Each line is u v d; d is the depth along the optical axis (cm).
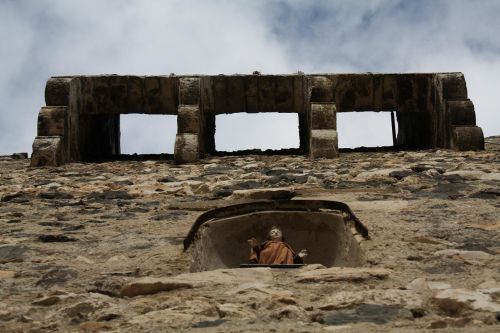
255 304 554
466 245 746
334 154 1565
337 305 545
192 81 1669
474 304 530
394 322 509
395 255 712
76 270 703
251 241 862
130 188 1248
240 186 1220
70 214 1031
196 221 845
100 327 516
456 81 1658
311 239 912
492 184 1123
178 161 1563
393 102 1708
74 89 1677
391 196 1066
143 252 783
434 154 1539
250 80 1708
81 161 1684
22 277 686
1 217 1011
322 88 1648
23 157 1964
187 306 549
